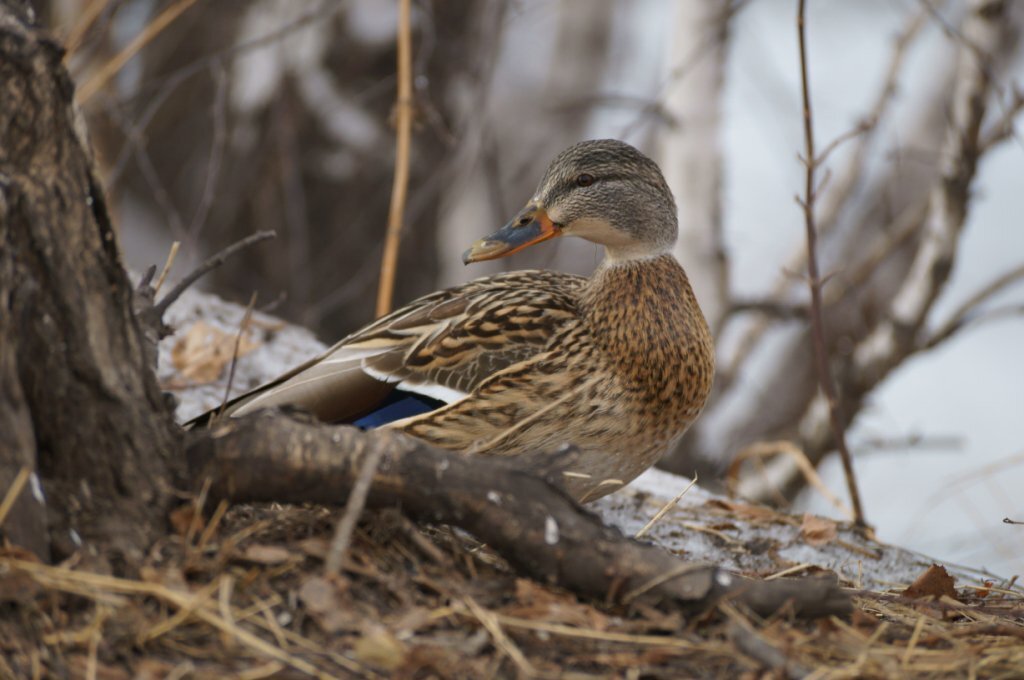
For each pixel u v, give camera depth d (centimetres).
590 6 1866
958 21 1431
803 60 916
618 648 502
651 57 2194
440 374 761
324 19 1503
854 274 1341
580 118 1881
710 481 1341
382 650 474
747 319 1464
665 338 766
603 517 802
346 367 762
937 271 1177
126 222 1516
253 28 1497
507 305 784
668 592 519
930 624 573
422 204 1395
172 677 460
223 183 1526
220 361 921
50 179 496
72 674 457
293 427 530
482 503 520
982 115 1101
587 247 1820
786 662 494
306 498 530
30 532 482
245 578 503
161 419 525
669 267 795
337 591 493
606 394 751
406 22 1035
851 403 1262
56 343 498
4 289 479
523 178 1838
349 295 1535
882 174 1457
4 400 478
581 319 775
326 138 1552
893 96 1384
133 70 1516
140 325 548
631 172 800
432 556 531
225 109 1503
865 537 830
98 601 475
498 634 492
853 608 560
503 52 1934
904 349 1227
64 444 505
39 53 492
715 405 1390
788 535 810
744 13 1803
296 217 1461
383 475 523
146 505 511
